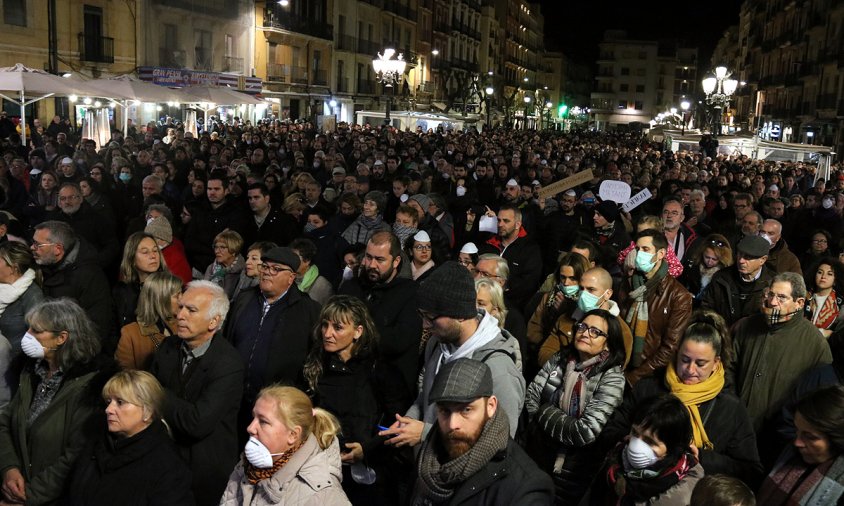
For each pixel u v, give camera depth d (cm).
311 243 563
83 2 2752
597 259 589
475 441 269
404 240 670
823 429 291
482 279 443
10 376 448
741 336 458
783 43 5366
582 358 395
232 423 394
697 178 1523
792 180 1502
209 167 1377
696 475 320
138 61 3052
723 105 2180
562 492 381
